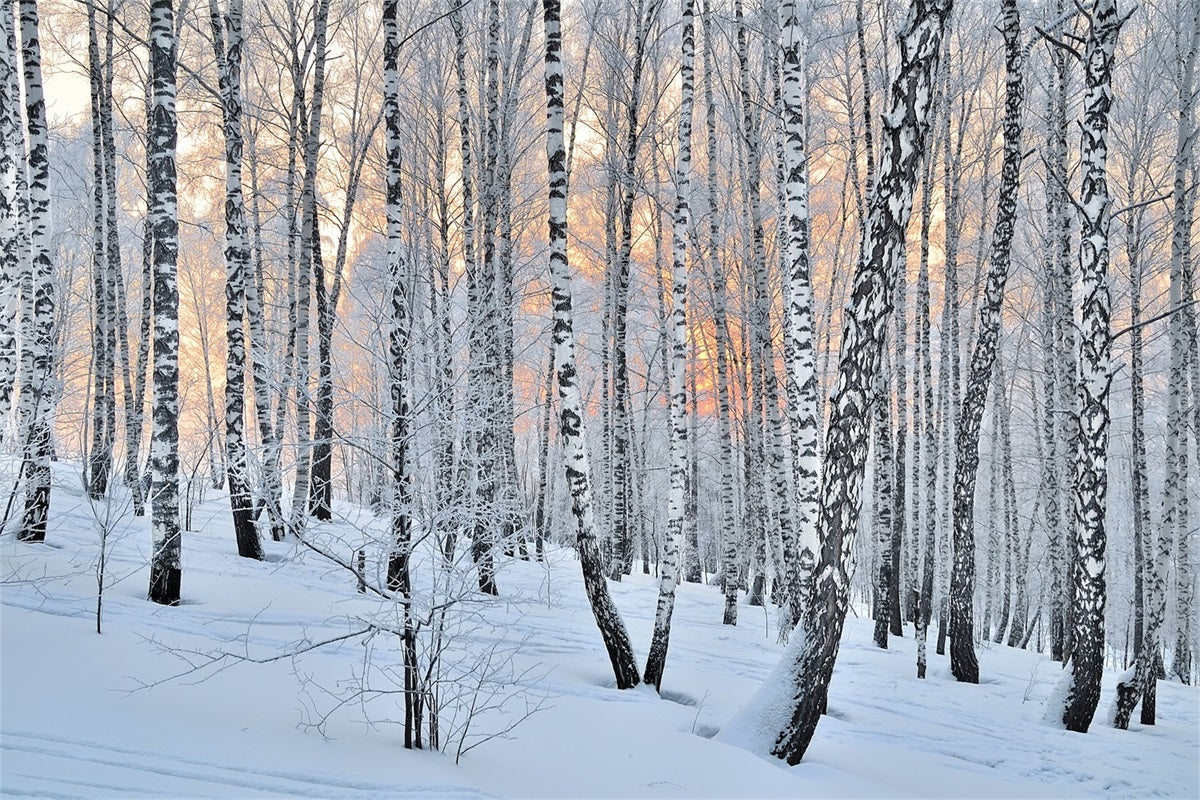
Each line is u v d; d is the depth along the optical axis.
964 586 13.27
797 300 8.90
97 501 12.57
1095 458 10.66
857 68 19.41
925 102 7.30
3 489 9.85
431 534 5.93
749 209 19.58
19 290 11.37
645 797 5.55
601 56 22.55
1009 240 12.98
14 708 5.34
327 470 14.11
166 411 8.87
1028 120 20.09
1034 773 8.13
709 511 31.39
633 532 24.30
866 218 7.46
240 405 12.08
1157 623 11.50
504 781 5.43
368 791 4.83
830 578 7.35
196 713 5.77
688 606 16.72
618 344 19.41
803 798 6.07
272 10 18.97
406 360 6.12
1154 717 11.88
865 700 10.65
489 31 17.23
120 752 4.89
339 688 6.93
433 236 20.95
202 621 8.18
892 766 7.51
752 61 20.38
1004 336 25.03
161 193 8.94
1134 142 17.05
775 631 14.93
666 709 8.05
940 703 11.05
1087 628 10.59
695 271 21.97
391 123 9.16
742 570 23.41
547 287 23.33
